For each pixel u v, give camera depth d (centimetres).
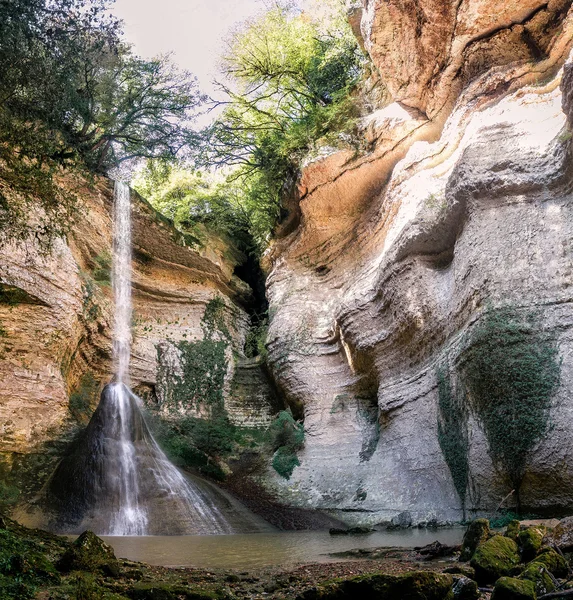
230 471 2322
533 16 1705
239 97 2808
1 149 1226
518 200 1447
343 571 681
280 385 2530
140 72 2292
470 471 1422
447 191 1655
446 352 1599
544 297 1302
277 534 1516
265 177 2800
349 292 2245
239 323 3120
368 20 2005
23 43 1177
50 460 1802
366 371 2148
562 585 502
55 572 537
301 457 2253
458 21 1786
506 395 1289
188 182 3325
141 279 2741
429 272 1769
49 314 1930
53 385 1916
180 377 2681
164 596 494
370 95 2377
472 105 1805
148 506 1694
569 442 1155
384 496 1792
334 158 2294
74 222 1445
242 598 536
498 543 614
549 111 1512
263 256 2962
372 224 2297
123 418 1944
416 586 474
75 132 1984
